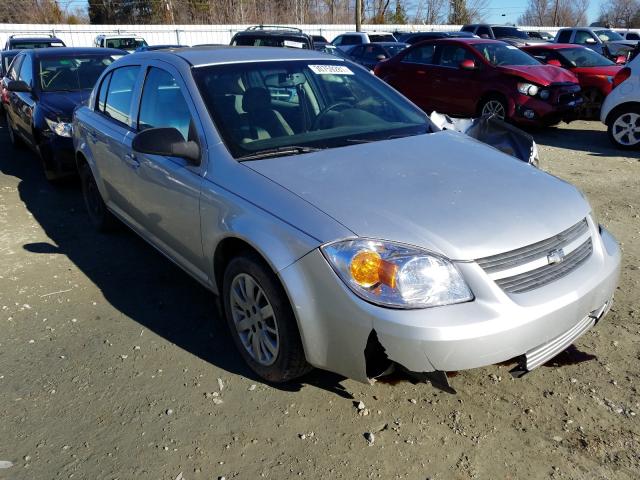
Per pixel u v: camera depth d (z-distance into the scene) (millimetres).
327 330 2414
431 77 10625
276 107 3410
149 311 3693
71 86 7121
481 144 3500
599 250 2783
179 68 3512
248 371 3035
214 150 3051
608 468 2359
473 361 2264
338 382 2932
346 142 3252
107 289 4008
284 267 2475
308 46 11867
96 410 2758
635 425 2588
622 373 2949
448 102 10414
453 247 2324
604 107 8586
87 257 4578
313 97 3645
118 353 3223
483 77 9758
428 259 2285
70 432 2617
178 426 2643
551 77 9430
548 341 2465
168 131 3070
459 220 2449
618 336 3277
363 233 2355
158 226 3689
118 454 2482
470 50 10094
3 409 2775
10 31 26922
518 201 2654
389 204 2529
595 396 2783
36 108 6531
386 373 2434
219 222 2873
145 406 2779
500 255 2385
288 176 2775
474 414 2686
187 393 2869
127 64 4332
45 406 2793
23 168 7445
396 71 11305
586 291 2529
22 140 8078
